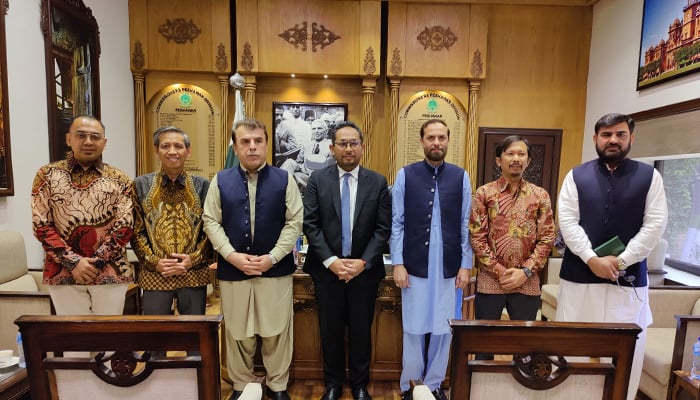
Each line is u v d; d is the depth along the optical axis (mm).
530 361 898
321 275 1921
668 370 1893
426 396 1023
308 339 2264
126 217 1758
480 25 3887
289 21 3859
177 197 1880
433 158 1869
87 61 3168
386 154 4160
